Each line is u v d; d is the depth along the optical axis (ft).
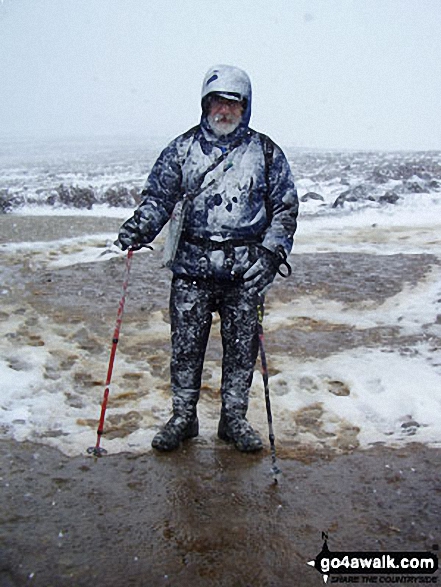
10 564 9.77
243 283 12.80
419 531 10.70
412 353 18.34
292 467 12.53
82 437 13.53
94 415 14.56
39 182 68.54
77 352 18.29
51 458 12.75
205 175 12.44
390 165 71.97
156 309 22.62
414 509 11.27
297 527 10.75
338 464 12.67
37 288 25.13
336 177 66.95
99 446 13.11
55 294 24.30
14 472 12.23
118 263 29.45
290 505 11.33
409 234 37.68
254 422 14.32
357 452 13.12
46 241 35.22
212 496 11.56
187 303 12.93
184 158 12.60
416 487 11.92
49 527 10.64
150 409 14.88
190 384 13.21
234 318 13.00
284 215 12.60
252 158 12.49
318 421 14.43
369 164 81.30
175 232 12.46
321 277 27.04
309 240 35.94
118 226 41.01
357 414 14.67
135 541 10.34
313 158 97.14
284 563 9.91
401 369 17.01
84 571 9.66
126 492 11.65
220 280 12.71
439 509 11.28
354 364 17.47
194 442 13.44
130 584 9.43
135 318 21.58
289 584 9.49
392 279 26.68
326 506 11.33
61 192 52.16
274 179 12.61
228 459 12.80
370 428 14.10
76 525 10.70
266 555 10.07
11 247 33.27
